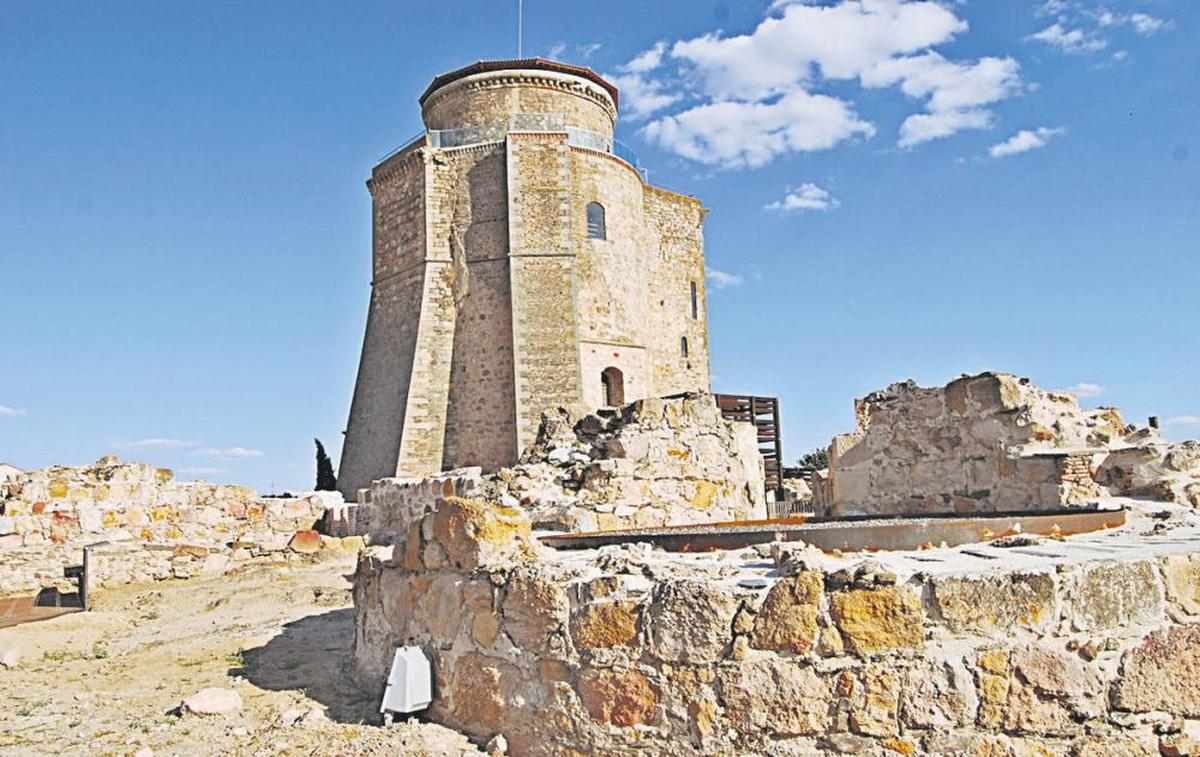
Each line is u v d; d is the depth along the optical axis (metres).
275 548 21.05
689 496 12.26
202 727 7.11
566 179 42.88
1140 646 5.21
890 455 12.05
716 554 6.76
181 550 19.03
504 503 11.36
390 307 44.50
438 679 7.01
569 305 41.75
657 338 50.25
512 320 41.06
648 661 5.60
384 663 8.00
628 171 46.56
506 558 6.67
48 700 8.23
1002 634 5.10
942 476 11.35
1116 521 7.93
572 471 12.26
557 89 45.03
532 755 6.03
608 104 47.38
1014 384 10.63
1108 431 10.85
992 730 5.03
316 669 9.20
